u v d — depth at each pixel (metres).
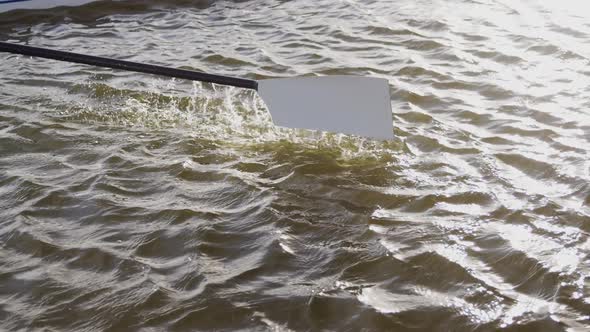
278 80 3.87
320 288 2.83
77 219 3.43
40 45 6.35
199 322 2.69
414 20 6.18
